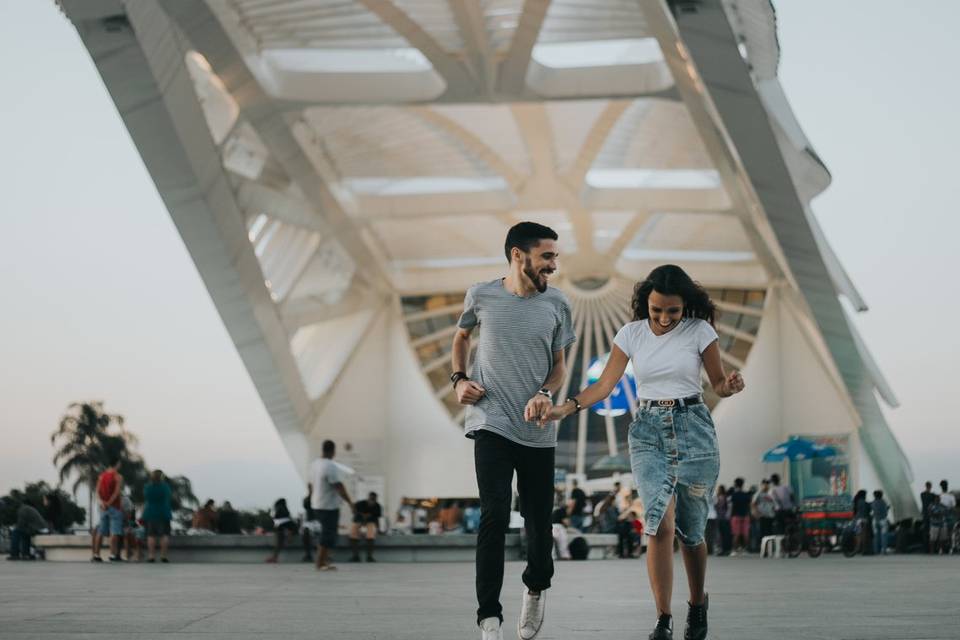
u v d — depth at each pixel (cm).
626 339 532
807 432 3356
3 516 3428
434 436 3528
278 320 2712
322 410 3550
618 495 2784
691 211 2914
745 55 1802
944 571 1400
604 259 3428
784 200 2069
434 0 1956
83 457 5903
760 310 3466
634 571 1525
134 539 2106
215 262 2306
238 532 2575
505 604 816
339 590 1006
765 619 652
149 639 525
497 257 3525
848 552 2230
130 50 1652
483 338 506
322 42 2138
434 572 1480
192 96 1870
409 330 3612
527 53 2111
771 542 2227
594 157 2681
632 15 1948
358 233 3044
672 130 2594
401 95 2272
